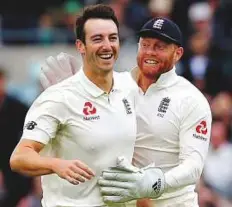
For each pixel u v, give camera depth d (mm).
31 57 32562
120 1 33906
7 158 27953
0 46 32719
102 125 15562
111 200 15531
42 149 15781
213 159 27953
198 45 32312
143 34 16656
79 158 15617
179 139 16766
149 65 16656
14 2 35562
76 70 16750
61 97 15523
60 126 15609
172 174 16078
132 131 15812
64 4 35344
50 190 15859
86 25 15461
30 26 33250
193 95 16781
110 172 15516
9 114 28156
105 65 15438
